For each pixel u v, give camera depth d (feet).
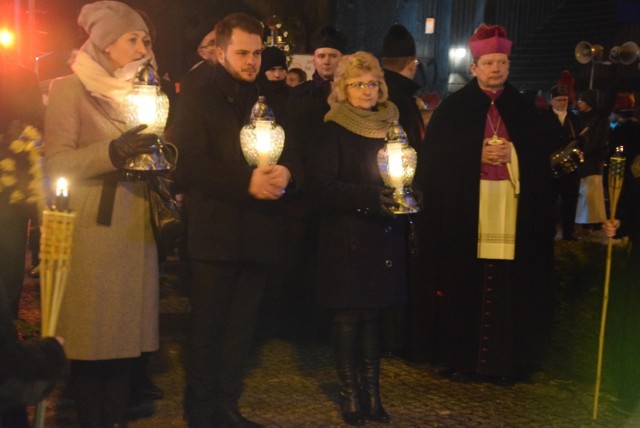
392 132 15.48
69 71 24.30
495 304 19.38
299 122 19.53
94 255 12.99
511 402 18.29
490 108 19.45
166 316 24.11
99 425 13.43
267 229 15.05
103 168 12.45
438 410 17.61
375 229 16.24
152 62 13.62
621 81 67.77
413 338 20.16
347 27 74.74
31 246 28.14
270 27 36.52
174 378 18.85
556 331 21.39
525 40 86.38
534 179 19.33
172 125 15.23
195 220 14.88
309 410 17.22
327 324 22.93
